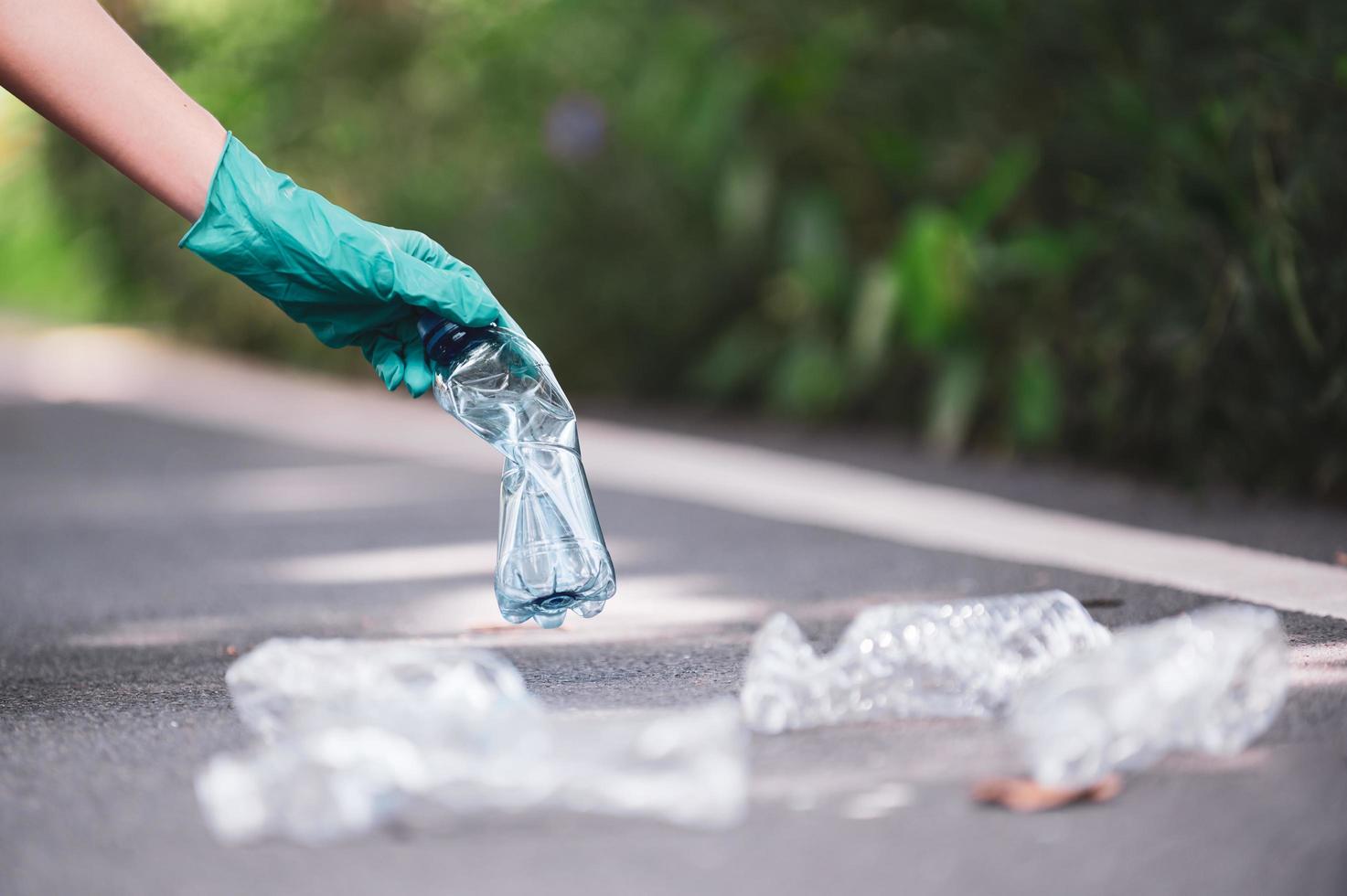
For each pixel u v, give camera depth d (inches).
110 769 93.3
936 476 256.1
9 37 116.8
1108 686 81.5
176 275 545.3
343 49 482.3
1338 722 93.8
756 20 345.1
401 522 225.1
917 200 326.3
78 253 600.1
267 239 117.4
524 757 76.9
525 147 426.0
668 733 77.6
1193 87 232.7
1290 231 209.6
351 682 84.5
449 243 434.0
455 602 159.9
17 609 168.9
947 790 82.7
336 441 341.4
